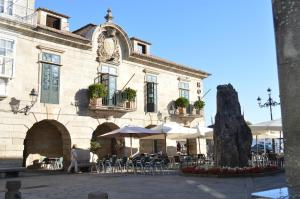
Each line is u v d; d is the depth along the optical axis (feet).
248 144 50.14
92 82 73.92
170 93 92.68
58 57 68.23
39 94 64.18
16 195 23.91
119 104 78.23
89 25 78.48
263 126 55.57
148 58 86.17
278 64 6.85
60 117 66.90
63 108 67.67
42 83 64.85
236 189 32.58
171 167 66.54
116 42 80.12
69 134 68.13
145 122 84.33
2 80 58.70
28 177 53.47
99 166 65.57
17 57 61.41
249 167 46.26
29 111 62.08
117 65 79.87
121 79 80.33
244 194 29.01
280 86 6.79
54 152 73.36
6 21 59.52
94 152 73.36
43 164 70.28
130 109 78.48
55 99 66.74
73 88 70.03
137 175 52.54
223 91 51.42
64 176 54.03
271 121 57.21
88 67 73.51
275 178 42.32
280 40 6.84
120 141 82.84
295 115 6.49
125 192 32.96
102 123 74.64
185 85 97.76
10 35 60.75
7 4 61.57
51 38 66.90
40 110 63.87
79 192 34.09
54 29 66.44
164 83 91.50
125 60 82.07
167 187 35.94
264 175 45.09
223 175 43.91
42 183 43.60
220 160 49.47
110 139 84.38
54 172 62.64
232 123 49.83
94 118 73.00
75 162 61.98
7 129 58.70
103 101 75.20
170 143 92.73
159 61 88.89
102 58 76.28
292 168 6.47
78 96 70.64
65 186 39.73
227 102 51.13
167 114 90.53
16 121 60.13
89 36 74.38
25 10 64.23
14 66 60.44
